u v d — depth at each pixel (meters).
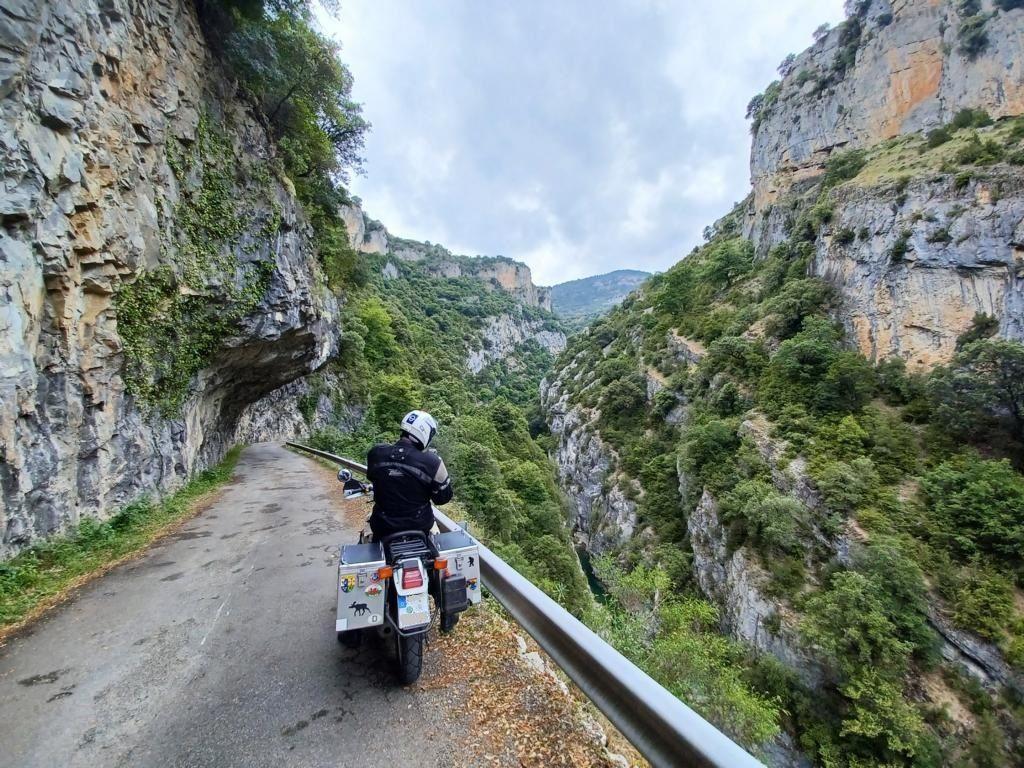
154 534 7.43
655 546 39.94
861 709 18.36
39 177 5.72
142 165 8.31
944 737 17.52
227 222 11.17
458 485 23.84
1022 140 37.53
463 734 2.43
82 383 6.79
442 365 87.62
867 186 45.59
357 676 3.02
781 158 78.56
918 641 19.28
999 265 33.69
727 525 30.78
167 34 9.13
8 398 5.17
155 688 2.92
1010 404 26.78
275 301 13.10
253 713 2.62
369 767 2.17
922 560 21.61
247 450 25.62
